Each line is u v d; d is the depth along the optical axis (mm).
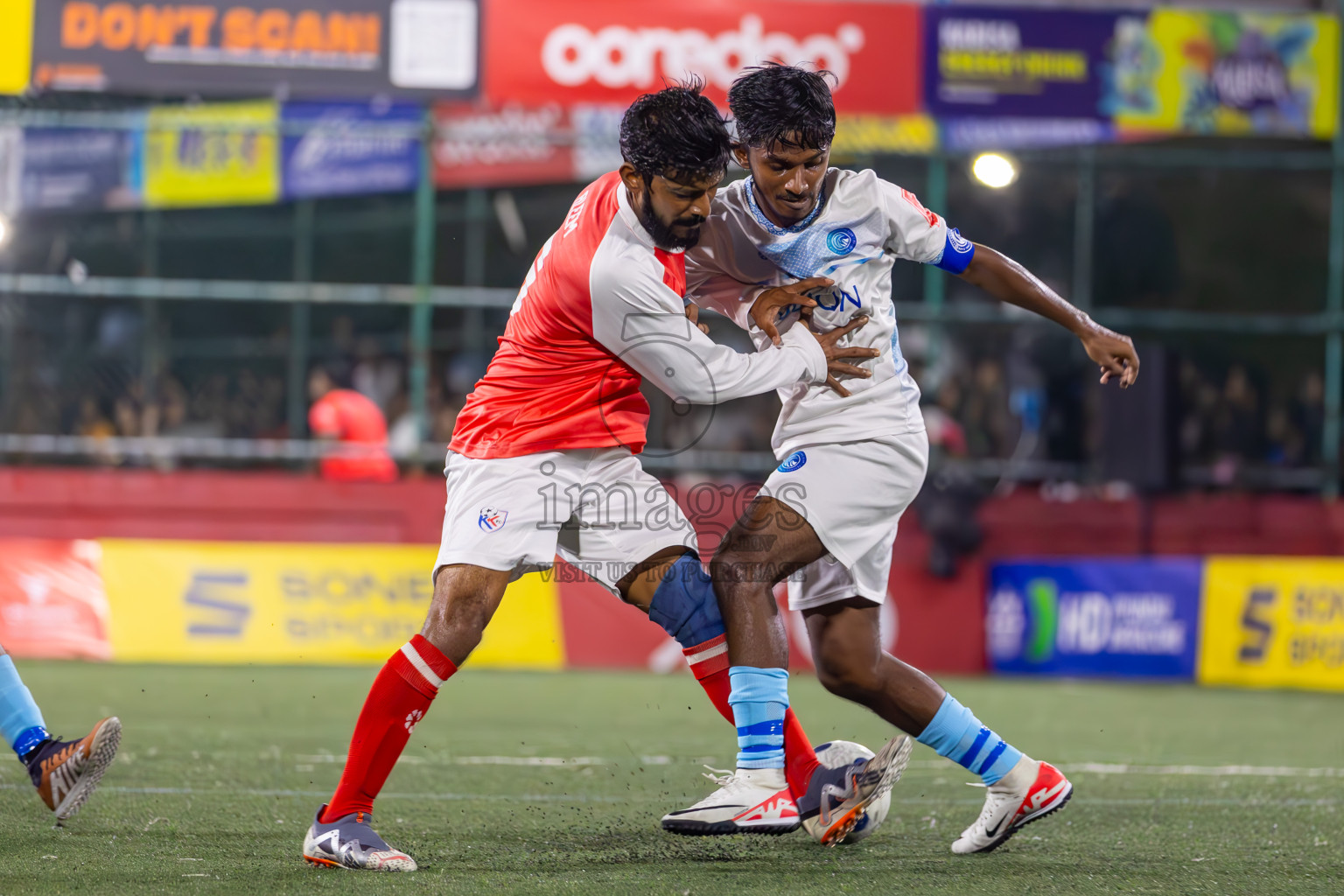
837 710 25031
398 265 43750
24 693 12727
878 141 35750
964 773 17953
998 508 34062
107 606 31266
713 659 12734
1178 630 32906
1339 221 35156
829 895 10695
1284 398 41594
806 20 32344
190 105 36500
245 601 31500
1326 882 11625
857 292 12430
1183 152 42062
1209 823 14594
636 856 12234
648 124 11188
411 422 38094
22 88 31094
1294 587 32750
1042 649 33094
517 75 32000
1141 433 33094
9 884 10703
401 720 11594
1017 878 11500
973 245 12820
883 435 12383
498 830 13586
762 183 11859
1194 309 43469
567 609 32250
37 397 38375
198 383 39750
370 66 31719
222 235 42906
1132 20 32969
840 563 12312
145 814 13938
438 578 11758
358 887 10703
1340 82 33344
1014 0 33125
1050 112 32938
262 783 16203
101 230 40844
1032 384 36906
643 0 32031
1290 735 23453
